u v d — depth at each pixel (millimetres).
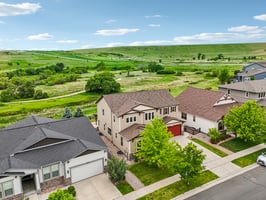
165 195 18250
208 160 23625
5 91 59781
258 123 25766
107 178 21016
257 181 19812
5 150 19297
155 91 32625
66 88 76250
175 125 30234
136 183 20031
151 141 21750
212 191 18578
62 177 19969
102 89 69875
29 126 22531
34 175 19281
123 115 26203
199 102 34250
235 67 115250
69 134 22625
